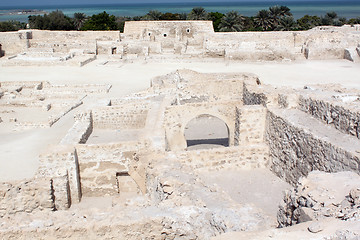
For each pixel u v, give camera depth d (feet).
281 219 27.66
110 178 50.37
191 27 182.60
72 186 48.01
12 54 172.35
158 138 48.88
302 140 43.55
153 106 65.87
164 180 34.01
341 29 171.94
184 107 62.90
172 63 147.64
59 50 170.50
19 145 71.10
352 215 21.67
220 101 64.13
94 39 177.99
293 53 151.74
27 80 125.18
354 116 40.22
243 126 52.29
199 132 81.82
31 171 58.75
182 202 29.43
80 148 48.75
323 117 45.55
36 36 181.78
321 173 29.25
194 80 83.97
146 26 184.24
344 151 36.73
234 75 85.30
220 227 25.91
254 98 59.62
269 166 50.62
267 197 43.27
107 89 110.93
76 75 131.75
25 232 25.68
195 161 48.03
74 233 25.88
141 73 132.36
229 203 29.58
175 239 26.68
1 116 92.63
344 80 114.01
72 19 293.43
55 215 27.76
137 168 47.01
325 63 141.28
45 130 80.74
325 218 22.24
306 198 25.53
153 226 26.35
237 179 47.52
